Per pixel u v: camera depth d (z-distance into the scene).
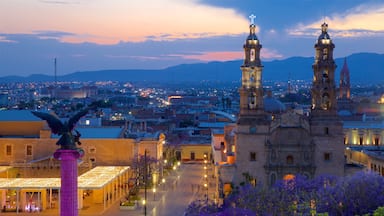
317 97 147.50
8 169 155.38
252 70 148.38
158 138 182.38
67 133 62.69
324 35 149.12
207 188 159.38
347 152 186.75
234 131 165.25
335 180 125.56
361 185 109.44
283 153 146.25
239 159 147.12
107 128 181.75
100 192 147.12
